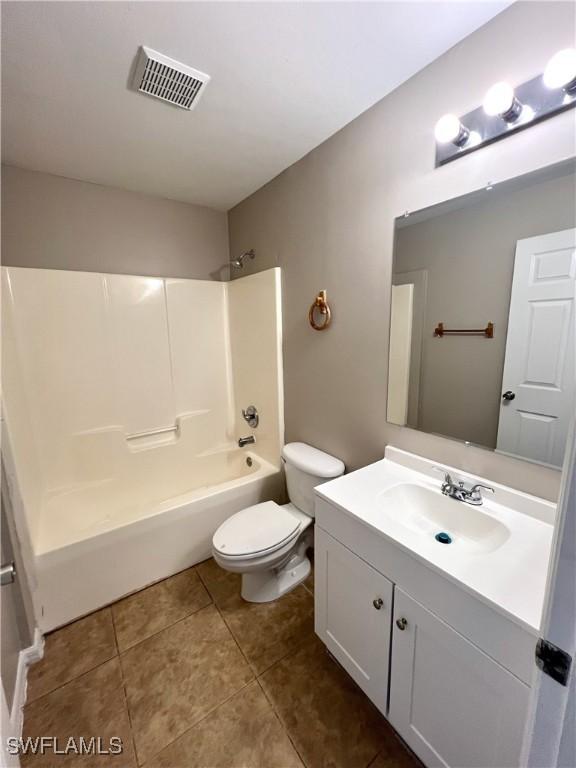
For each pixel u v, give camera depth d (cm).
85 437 206
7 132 150
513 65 96
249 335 236
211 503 195
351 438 168
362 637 113
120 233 215
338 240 160
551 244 94
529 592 75
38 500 180
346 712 119
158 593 175
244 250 238
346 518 112
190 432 248
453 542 110
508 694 72
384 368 146
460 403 121
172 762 106
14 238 183
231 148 166
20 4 90
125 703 123
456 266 116
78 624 157
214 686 128
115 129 149
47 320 190
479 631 76
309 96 131
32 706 122
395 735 112
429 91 117
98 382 210
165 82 121
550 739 47
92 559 161
